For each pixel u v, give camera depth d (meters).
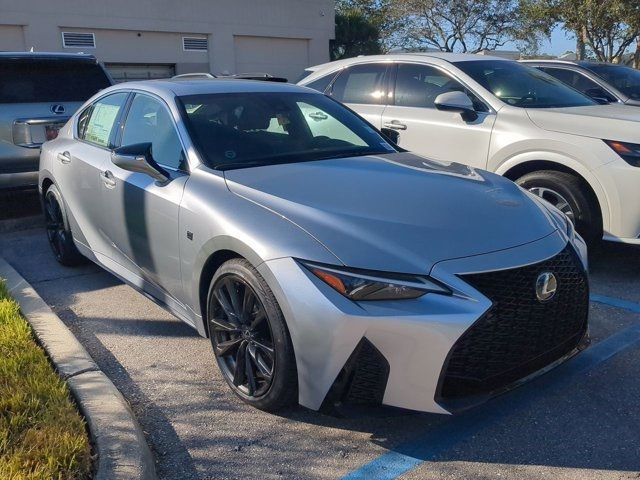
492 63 6.44
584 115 5.42
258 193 3.39
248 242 3.10
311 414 3.35
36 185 7.19
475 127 5.82
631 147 4.95
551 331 3.12
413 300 2.77
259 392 3.27
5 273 5.23
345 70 7.22
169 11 21.70
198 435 3.19
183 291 3.77
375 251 2.88
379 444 3.10
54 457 2.65
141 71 21.86
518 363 3.01
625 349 4.02
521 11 26.53
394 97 6.64
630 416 3.30
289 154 4.10
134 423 3.05
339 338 2.76
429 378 2.77
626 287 5.16
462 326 2.74
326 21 25.88
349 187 3.44
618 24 22.28
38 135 7.06
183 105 4.18
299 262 2.91
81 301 5.02
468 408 2.86
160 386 3.66
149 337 4.32
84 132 5.31
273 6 24.19
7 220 7.36
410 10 29.59
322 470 2.91
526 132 5.48
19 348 3.68
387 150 4.46
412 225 3.05
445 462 2.96
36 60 7.23
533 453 3.01
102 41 20.67
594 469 2.89
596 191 5.11
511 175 5.73
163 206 3.79
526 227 3.22
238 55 23.88
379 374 2.80
